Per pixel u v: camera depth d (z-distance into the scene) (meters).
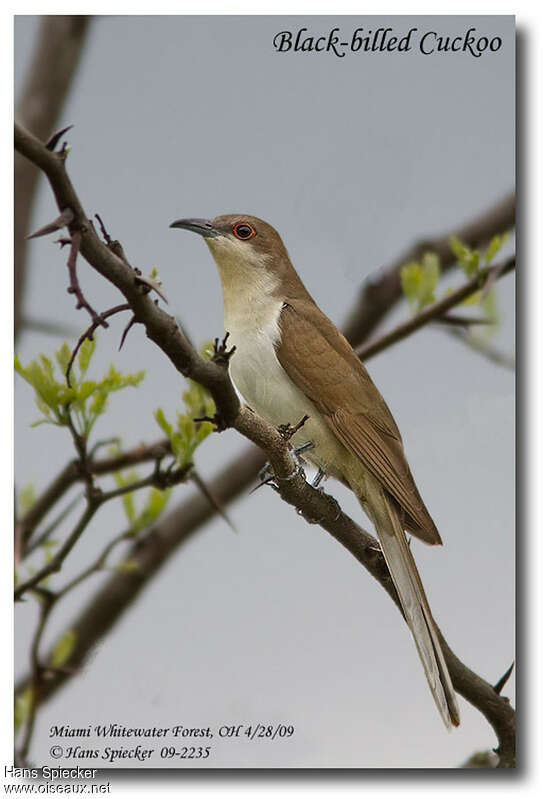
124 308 5.31
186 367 5.72
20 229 8.71
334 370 9.56
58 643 8.57
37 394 7.34
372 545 8.33
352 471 9.62
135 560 9.52
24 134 4.73
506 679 7.82
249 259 10.02
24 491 8.95
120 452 8.69
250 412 6.86
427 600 8.23
